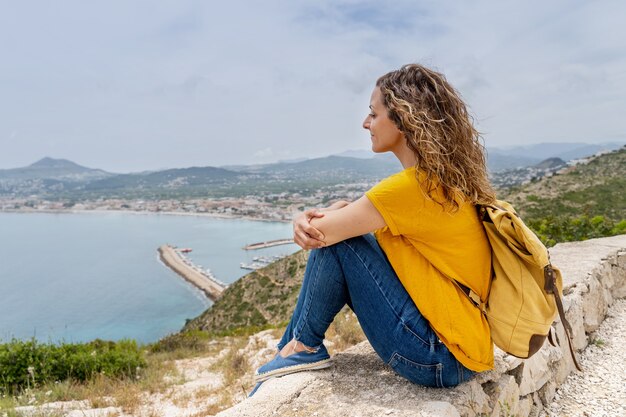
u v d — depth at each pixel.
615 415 2.57
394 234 1.76
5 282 100.88
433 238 1.76
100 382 6.25
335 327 6.41
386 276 1.88
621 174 59.06
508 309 1.80
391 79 1.87
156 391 6.00
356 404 1.89
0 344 6.91
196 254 124.88
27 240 168.88
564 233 8.58
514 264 1.79
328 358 2.26
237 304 51.72
